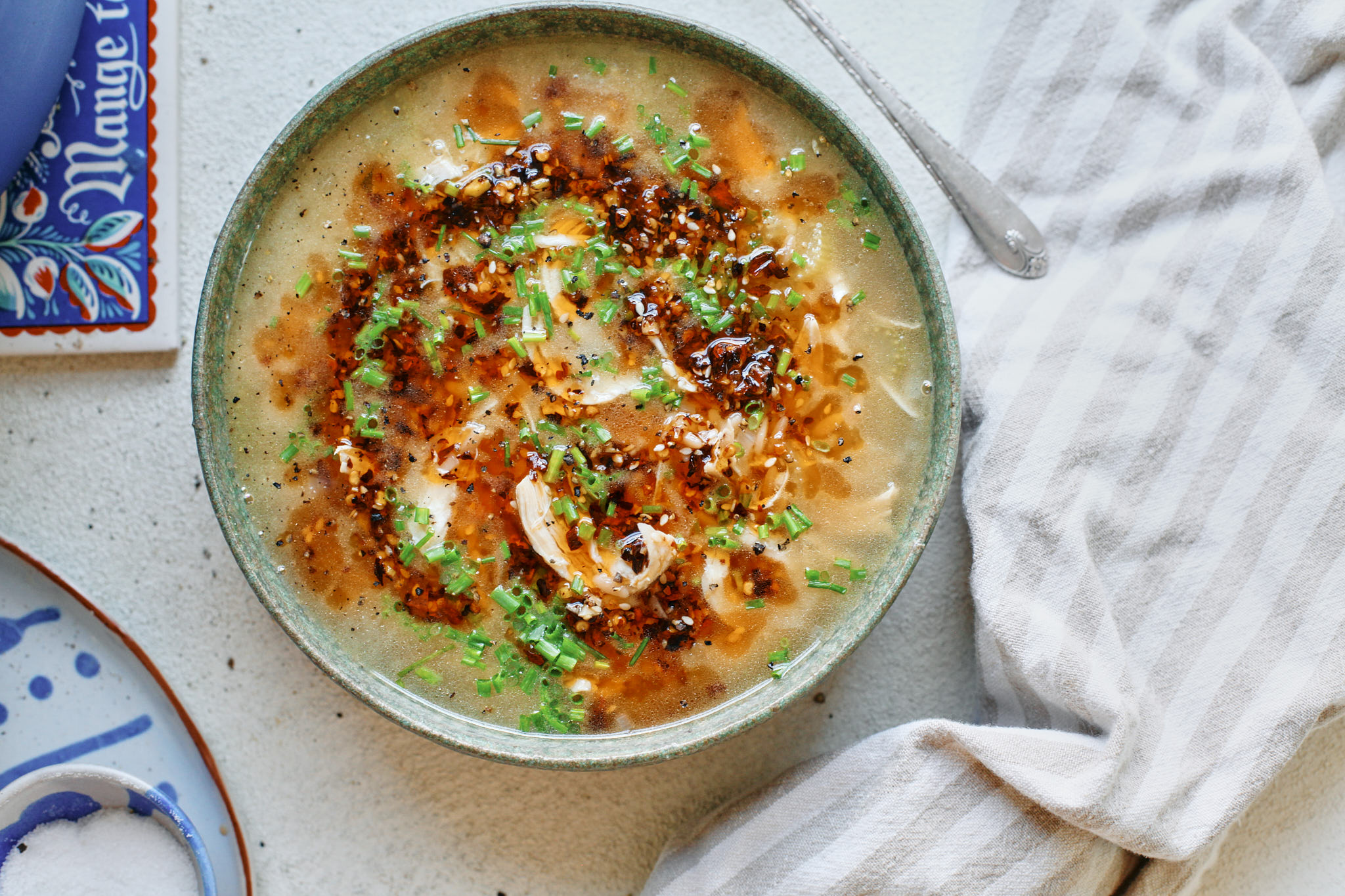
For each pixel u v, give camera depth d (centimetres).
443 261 63
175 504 67
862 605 63
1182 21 67
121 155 67
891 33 68
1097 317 66
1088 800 63
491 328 63
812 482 63
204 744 66
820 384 63
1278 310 65
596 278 64
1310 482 65
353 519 63
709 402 63
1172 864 64
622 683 63
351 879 67
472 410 63
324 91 62
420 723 62
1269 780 64
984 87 67
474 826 67
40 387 67
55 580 66
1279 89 65
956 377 62
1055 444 65
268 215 63
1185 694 64
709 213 64
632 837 67
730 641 63
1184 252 66
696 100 64
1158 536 65
